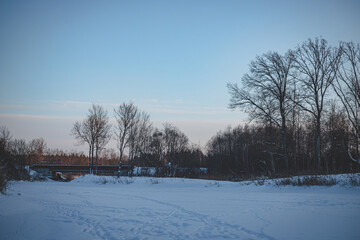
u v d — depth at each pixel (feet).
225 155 260.42
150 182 126.11
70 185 125.70
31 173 176.55
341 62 100.48
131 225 34.12
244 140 230.89
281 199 55.42
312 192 67.92
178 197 66.54
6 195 53.93
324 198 53.31
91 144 177.37
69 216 40.42
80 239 27.91
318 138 105.50
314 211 39.32
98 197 67.67
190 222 35.29
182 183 119.85
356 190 63.72
